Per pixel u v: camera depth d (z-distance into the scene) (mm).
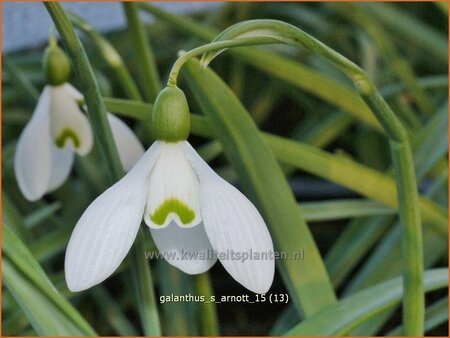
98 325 312
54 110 227
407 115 339
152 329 198
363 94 161
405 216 177
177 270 271
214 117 206
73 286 146
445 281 202
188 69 196
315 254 215
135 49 233
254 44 153
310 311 212
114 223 150
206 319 234
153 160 156
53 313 178
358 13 329
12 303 259
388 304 195
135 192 154
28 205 335
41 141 228
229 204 153
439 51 345
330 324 194
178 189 155
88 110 186
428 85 330
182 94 157
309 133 344
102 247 148
